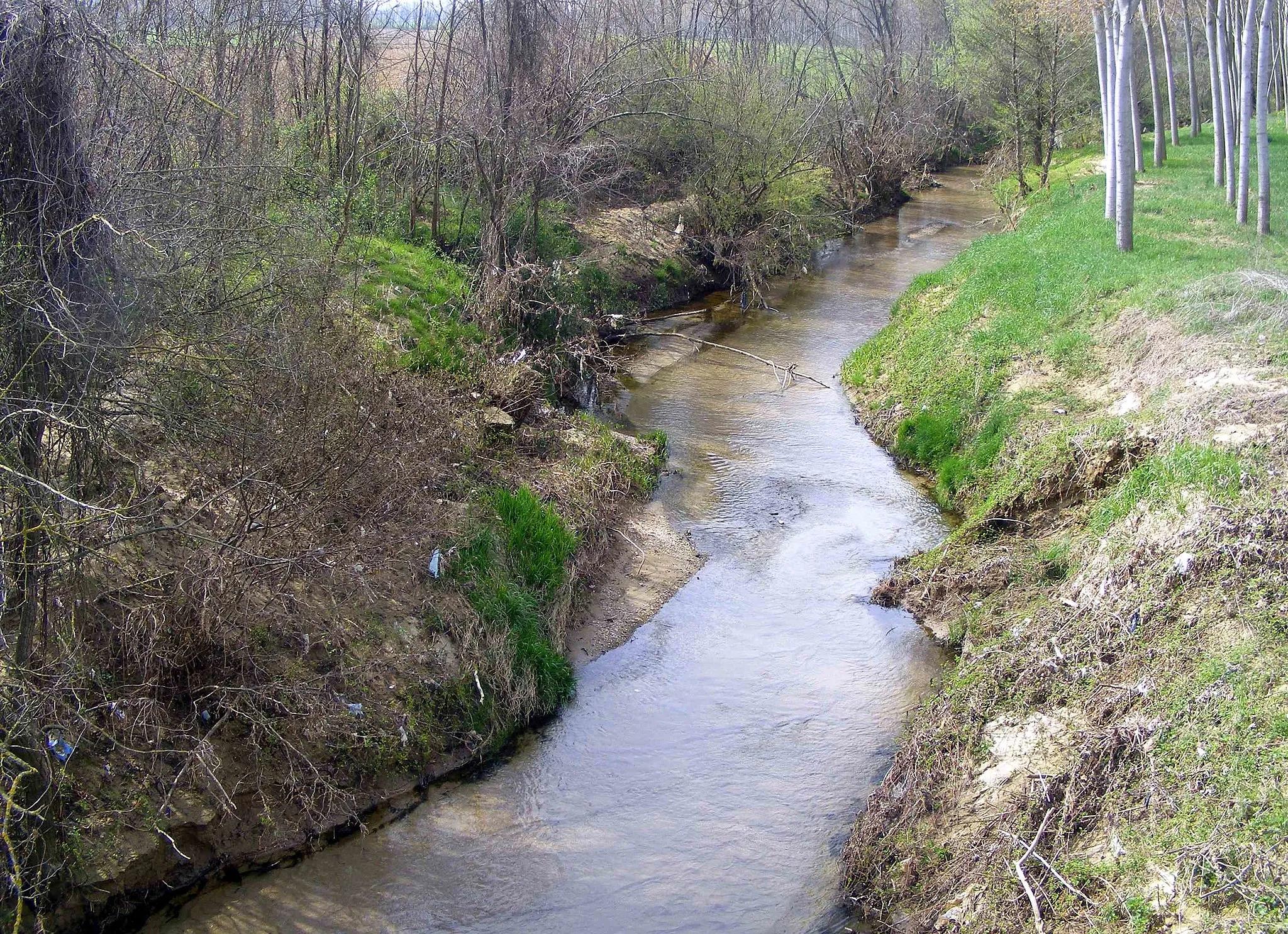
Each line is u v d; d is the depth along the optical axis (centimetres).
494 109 1836
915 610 1230
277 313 894
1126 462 1208
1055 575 1138
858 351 2152
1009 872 736
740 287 2733
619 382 2005
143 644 831
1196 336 1368
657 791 948
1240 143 2116
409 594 1056
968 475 1478
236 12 1725
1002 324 1747
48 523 682
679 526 1445
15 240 670
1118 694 845
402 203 1973
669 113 2492
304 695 900
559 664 1083
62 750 737
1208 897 634
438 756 966
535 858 862
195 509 880
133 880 770
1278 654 771
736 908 809
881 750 997
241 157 1250
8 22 635
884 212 3897
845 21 5406
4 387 683
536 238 2036
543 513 1248
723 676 1120
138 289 738
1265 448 1023
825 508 1516
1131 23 1895
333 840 868
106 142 784
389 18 2131
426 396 1210
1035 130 3834
